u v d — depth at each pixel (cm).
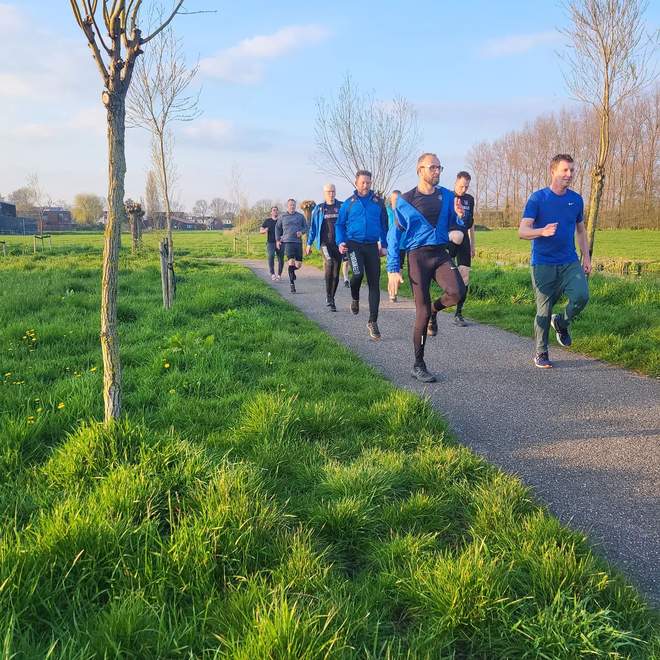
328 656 173
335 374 528
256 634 180
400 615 209
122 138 314
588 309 834
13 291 983
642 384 521
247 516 246
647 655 183
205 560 219
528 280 1152
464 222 817
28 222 8788
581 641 188
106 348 327
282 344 638
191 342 618
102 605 204
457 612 199
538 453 365
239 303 948
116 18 295
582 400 475
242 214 5616
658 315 766
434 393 500
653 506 293
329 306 1016
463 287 524
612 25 830
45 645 183
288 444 348
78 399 403
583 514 285
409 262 539
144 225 5697
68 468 293
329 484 293
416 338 538
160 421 391
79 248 2986
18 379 473
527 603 204
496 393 498
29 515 258
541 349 589
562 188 557
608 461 351
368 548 249
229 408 420
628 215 6209
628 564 241
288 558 229
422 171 529
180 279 1338
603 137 876
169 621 188
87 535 224
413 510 272
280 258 1628
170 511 251
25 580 202
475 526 258
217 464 300
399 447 356
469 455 336
